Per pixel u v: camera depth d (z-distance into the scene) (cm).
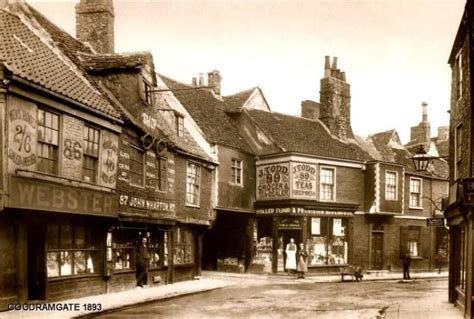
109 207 1566
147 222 1850
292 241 2630
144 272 1844
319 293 1836
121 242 1759
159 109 2300
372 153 3497
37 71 1368
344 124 3319
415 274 2997
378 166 2952
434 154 3509
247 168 2797
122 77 1844
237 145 2748
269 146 2805
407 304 1535
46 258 1363
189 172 2352
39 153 1331
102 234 1612
